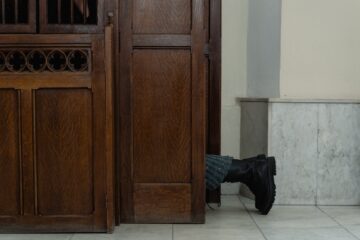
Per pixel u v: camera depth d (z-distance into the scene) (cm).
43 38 240
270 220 277
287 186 317
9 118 242
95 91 242
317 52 319
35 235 243
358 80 322
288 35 317
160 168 263
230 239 237
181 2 260
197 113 261
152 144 262
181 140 262
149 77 262
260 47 341
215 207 313
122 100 261
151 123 262
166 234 245
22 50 241
